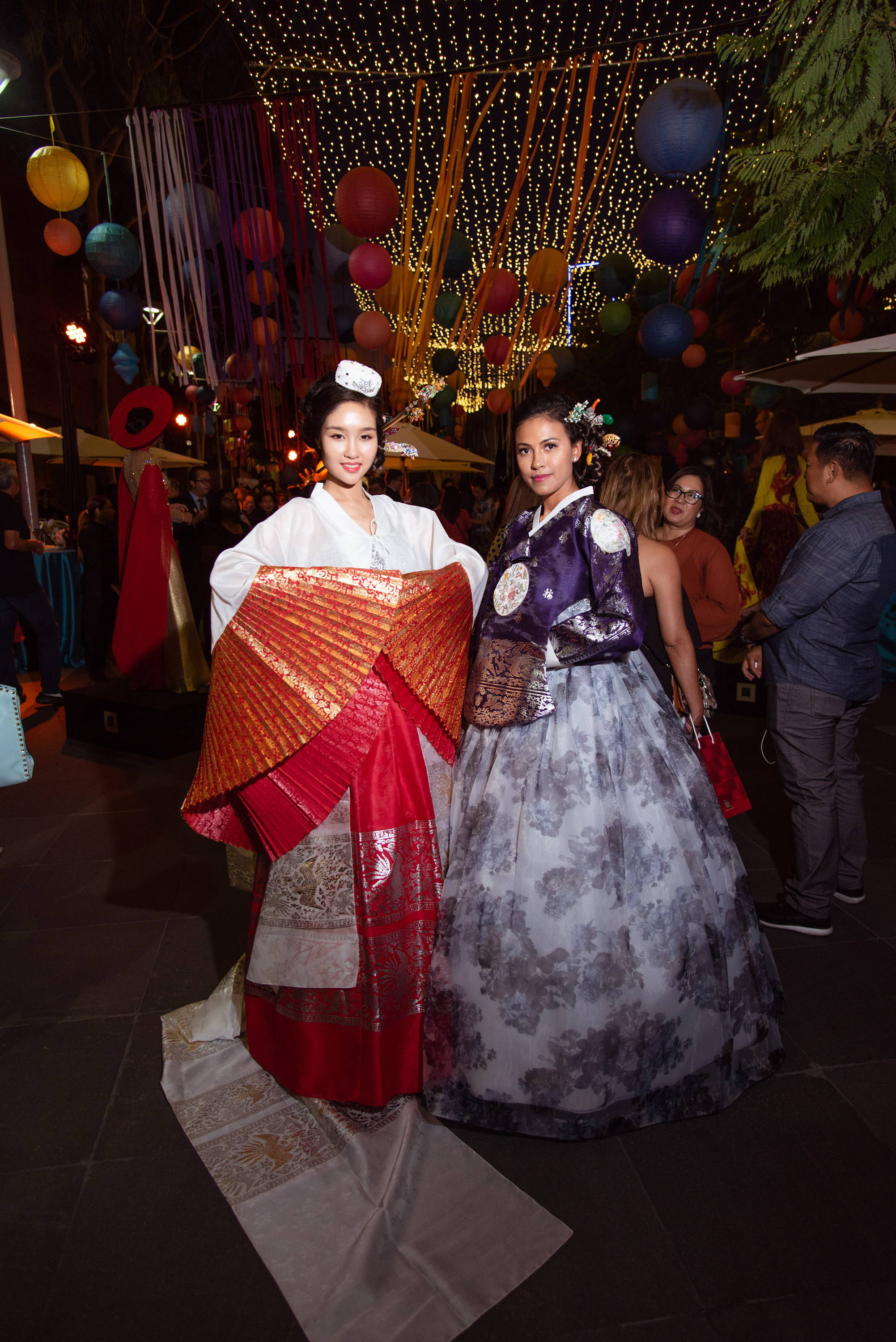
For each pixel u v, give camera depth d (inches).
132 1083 84.9
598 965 71.4
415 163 274.5
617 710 77.7
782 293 320.2
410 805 78.7
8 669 228.7
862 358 135.9
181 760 193.6
